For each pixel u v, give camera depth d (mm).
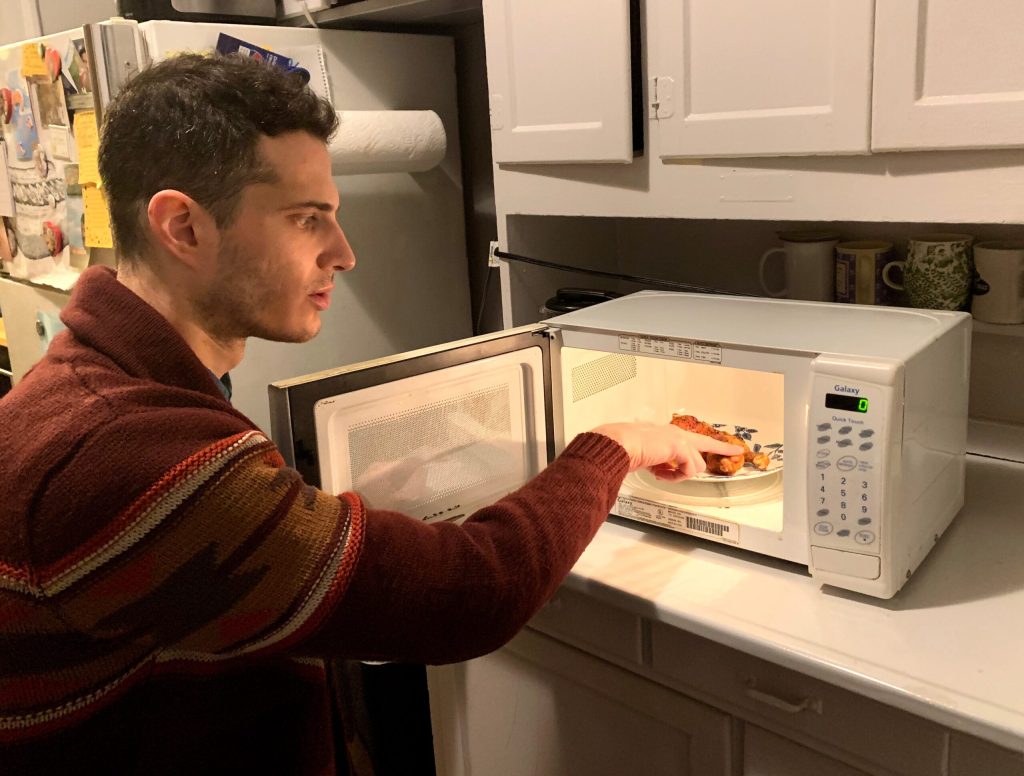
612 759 1217
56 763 699
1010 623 942
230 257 741
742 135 1202
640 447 1026
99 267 756
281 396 995
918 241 1349
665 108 1277
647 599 1044
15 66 1692
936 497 1091
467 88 1970
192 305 762
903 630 942
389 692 1465
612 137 1323
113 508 617
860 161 1120
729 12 1183
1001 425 1393
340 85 1688
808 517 1021
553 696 1260
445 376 1134
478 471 1224
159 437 636
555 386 1265
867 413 945
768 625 969
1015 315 1312
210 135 701
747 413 1340
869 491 958
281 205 745
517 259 1574
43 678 670
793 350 1020
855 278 1430
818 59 1114
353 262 833
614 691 1182
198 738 737
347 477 1070
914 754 903
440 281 1968
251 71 746
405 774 1505
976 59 998
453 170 1951
